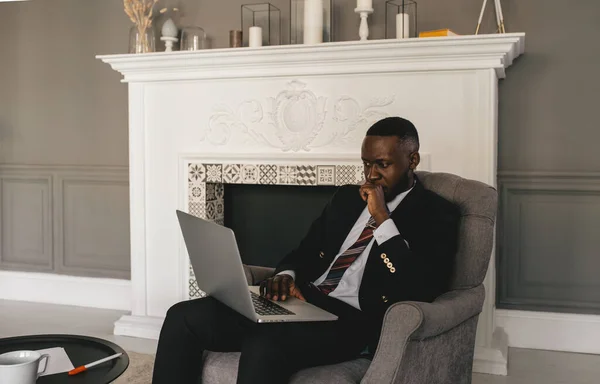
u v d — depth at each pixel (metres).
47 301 3.51
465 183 1.73
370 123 2.59
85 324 3.09
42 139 3.47
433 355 1.42
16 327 3.02
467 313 1.52
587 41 2.64
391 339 1.33
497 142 2.73
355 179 2.61
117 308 3.37
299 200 2.91
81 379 1.34
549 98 2.70
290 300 1.63
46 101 3.44
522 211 2.76
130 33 3.02
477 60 2.42
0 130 3.54
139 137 2.92
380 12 2.85
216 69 2.75
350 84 2.61
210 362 1.53
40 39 3.42
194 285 2.89
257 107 2.74
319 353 1.45
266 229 2.98
